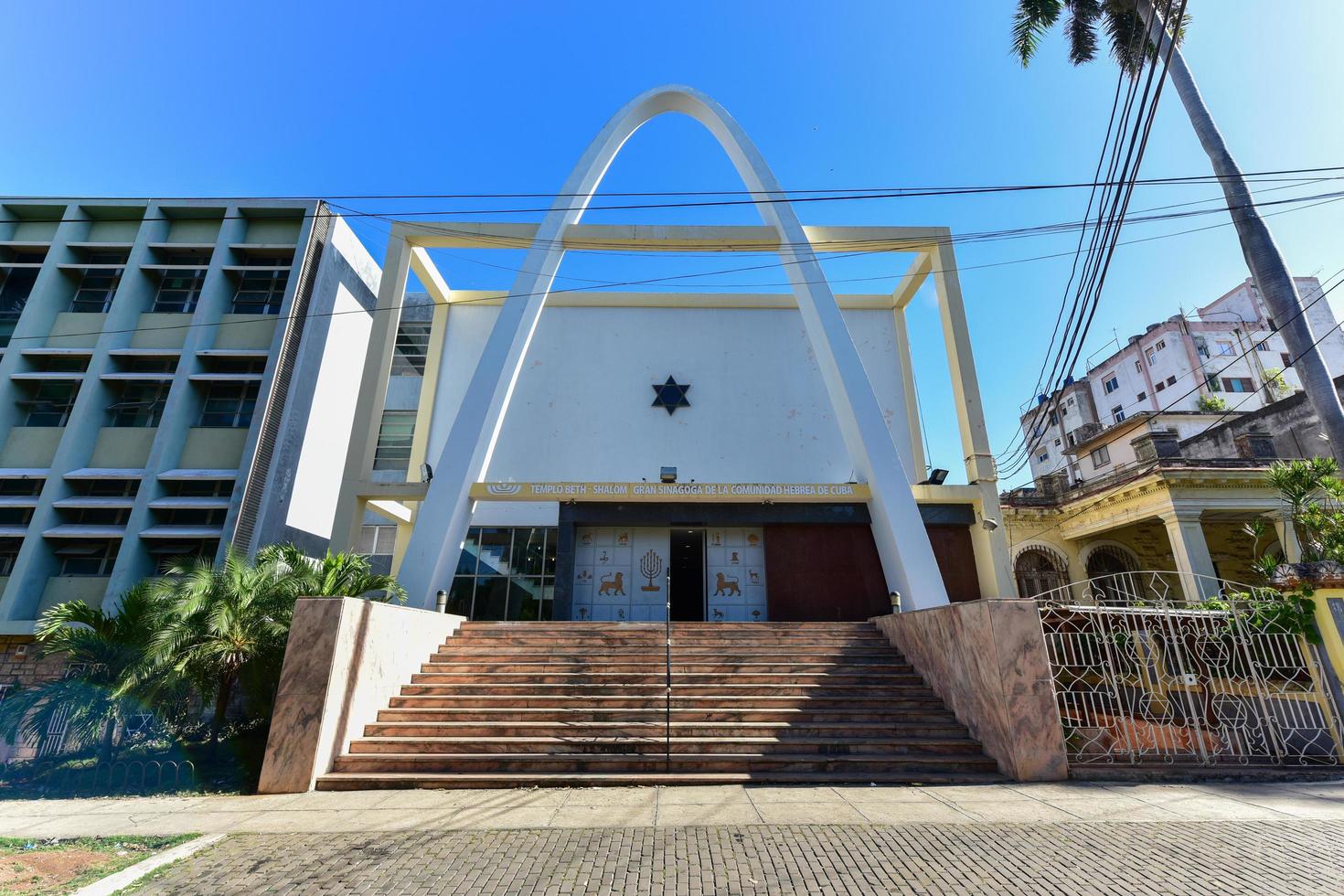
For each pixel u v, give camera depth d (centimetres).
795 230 1772
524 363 1984
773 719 838
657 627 1177
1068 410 3856
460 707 870
